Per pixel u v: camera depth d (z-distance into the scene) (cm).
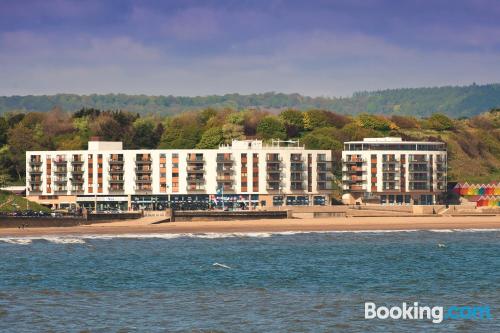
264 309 13575
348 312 13400
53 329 12275
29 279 16362
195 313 13262
